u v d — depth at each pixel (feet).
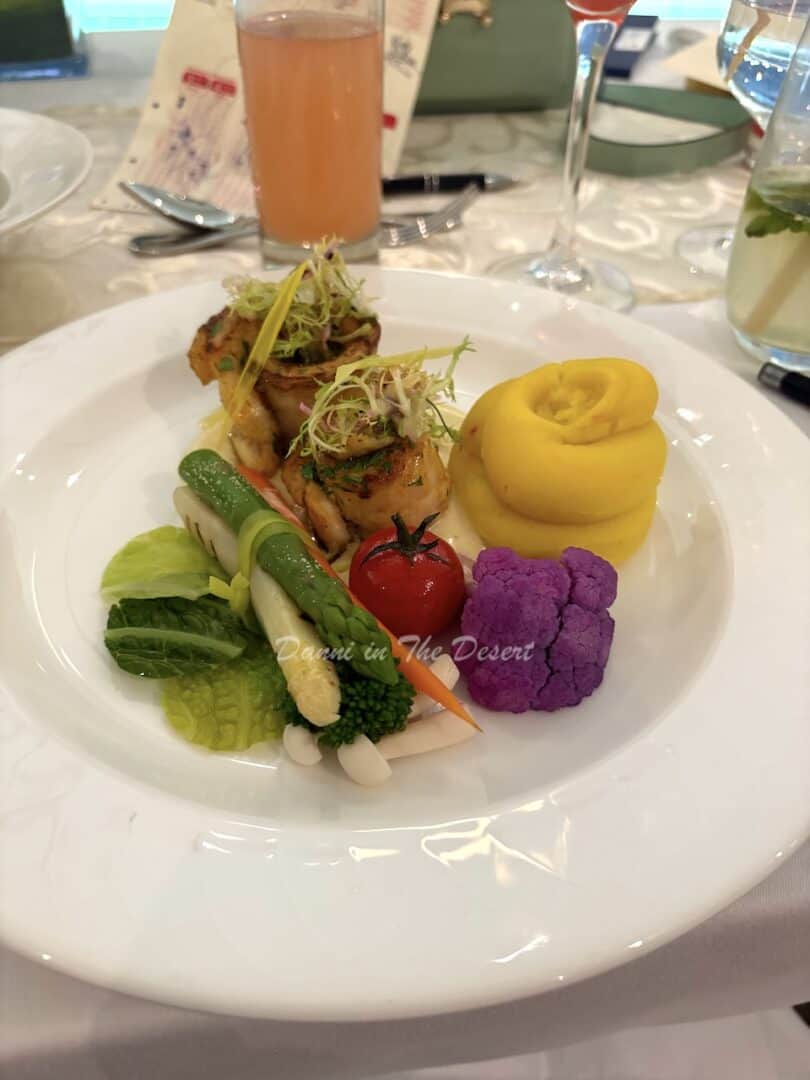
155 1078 0.56
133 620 0.76
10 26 1.63
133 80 1.71
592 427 0.82
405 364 0.89
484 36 1.48
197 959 0.49
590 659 0.71
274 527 0.78
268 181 1.16
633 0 1.00
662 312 1.18
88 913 0.51
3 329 1.11
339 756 0.66
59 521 0.91
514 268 1.26
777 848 0.54
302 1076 0.60
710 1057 0.92
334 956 0.49
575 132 1.14
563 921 0.51
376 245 1.26
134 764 0.68
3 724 0.62
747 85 1.17
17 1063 0.53
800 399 1.01
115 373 1.01
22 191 1.08
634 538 0.85
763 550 0.79
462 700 0.75
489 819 0.57
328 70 1.07
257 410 0.95
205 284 1.13
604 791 0.58
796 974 0.62
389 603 0.77
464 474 0.93
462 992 0.48
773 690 0.65
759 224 0.96
